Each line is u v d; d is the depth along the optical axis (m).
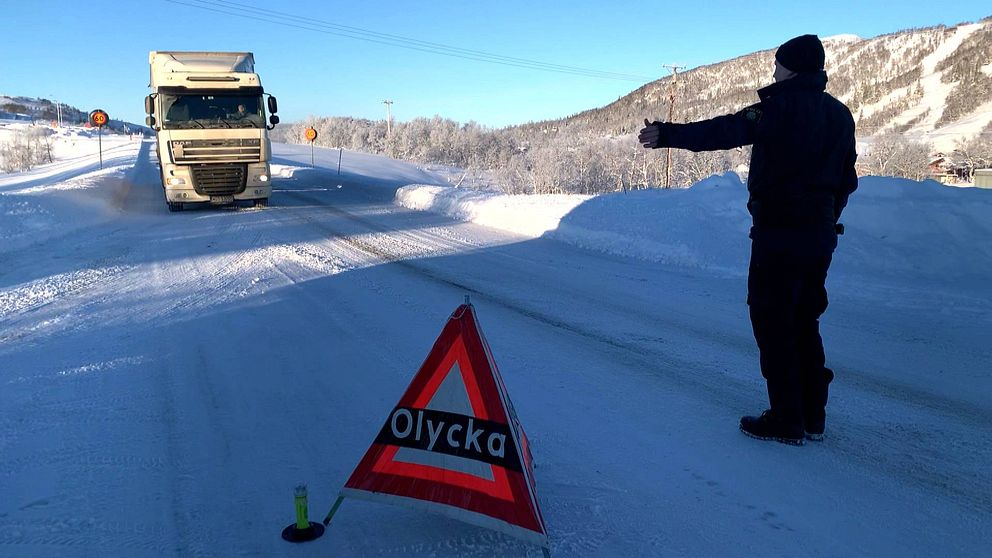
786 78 3.71
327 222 15.61
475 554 2.81
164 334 6.33
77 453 3.80
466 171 89.31
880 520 3.08
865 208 10.28
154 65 17.25
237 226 14.75
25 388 4.87
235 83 17.05
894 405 4.56
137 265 10.05
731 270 9.60
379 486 2.90
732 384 5.02
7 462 3.68
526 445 3.03
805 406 4.00
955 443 3.94
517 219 14.48
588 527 3.03
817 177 3.67
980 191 10.67
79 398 4.68
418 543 2.90
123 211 17.83
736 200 12.45
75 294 8.06
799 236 3.69
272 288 8.42
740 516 3.12
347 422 4.27
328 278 9.10
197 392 4.80
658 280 9.09
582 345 6.05
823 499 3.28
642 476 3.53
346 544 2.89
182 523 3.07
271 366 5.39
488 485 2.75
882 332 6.36
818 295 3.89
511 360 5.60
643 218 12.23
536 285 8.77
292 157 60.81
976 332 6.27
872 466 3.64
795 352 3.88
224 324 6.70
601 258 10.90
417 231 14.15
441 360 2.89
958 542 2.90
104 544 2.88
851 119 3.79
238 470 3.61
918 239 9.35
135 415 4.38
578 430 4.15
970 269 8.41
